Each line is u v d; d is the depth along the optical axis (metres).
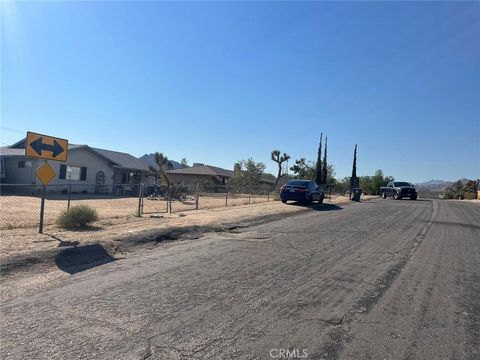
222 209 19.84
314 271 7.44
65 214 12.17
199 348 4.17
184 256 8.57
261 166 53.56
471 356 4.15
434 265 8.27
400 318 5.15
